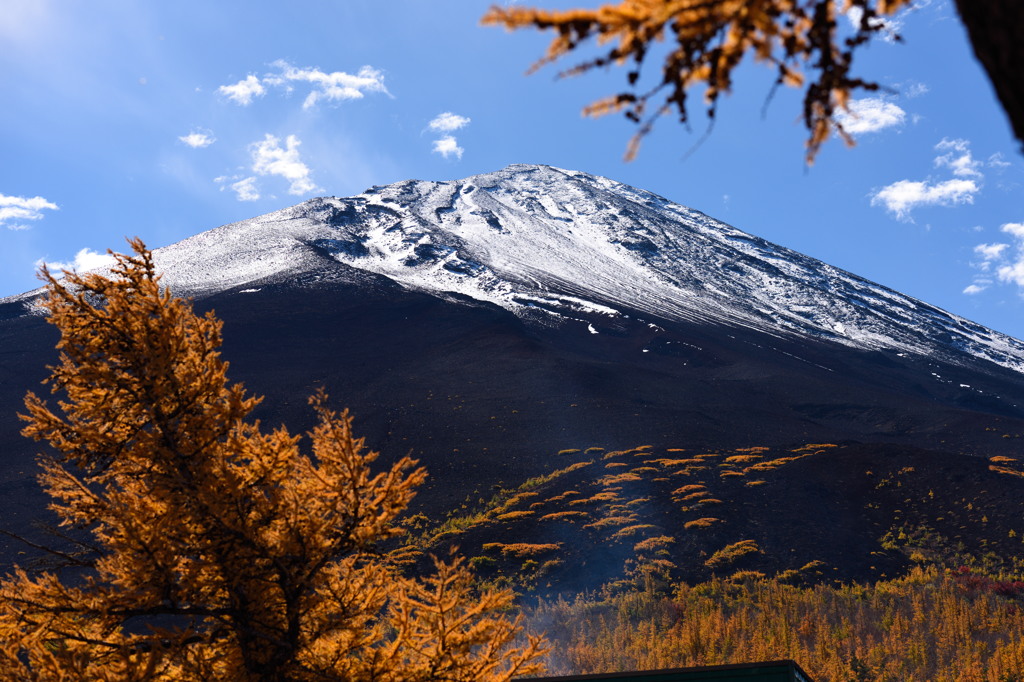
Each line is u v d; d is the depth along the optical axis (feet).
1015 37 6.00
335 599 33.35
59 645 31.19
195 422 34.73
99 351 35.01
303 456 35.09
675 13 7.53
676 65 7.86
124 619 31.94
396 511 34.06
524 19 7.39
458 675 33.65
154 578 31.91
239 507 33.58
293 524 33.24
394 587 34.50
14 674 29.09
